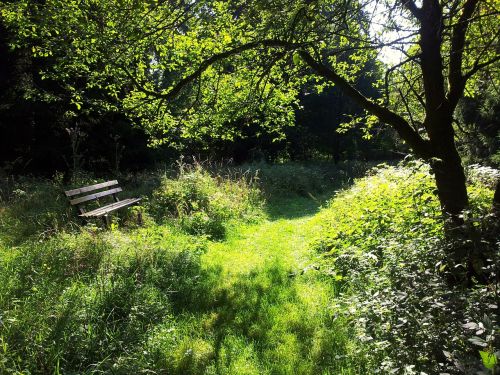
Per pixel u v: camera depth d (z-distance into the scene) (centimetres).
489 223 353
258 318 474
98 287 474
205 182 1202
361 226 619
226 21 464
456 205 446
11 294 454
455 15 430
